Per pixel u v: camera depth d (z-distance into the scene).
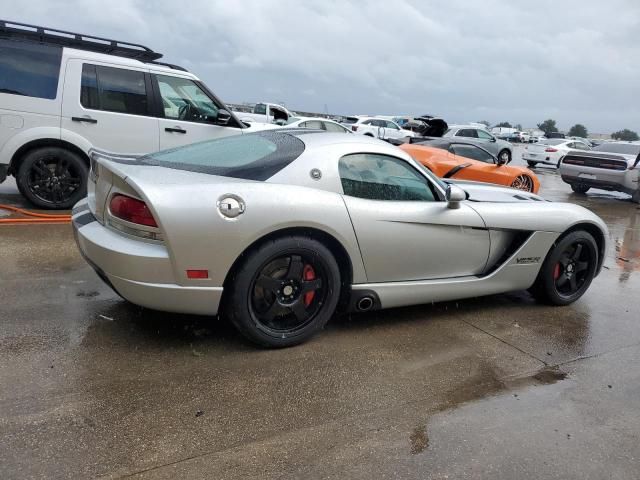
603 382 3.25
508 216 4.09
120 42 6.91
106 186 3.17
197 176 3.10
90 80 6.45
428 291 3.81
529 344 3.74
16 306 3.62
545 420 2.77
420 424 2.65
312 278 3.31
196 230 2.86
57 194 6.48
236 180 3.11
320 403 2.77
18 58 6.14
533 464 2.41
